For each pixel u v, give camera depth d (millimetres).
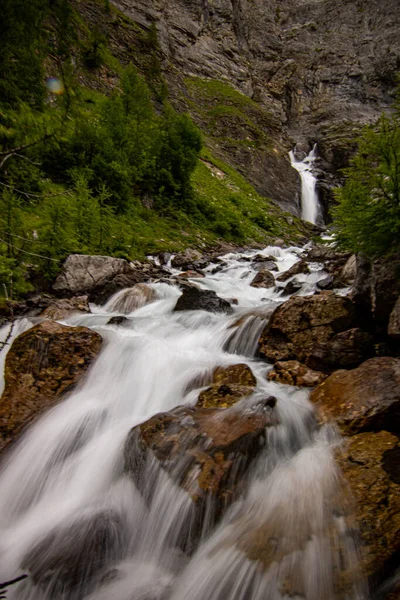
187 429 4570
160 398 6172
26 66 4855
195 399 5715
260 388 5863
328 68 62844
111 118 20156
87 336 7121
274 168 39844
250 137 43062
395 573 3109
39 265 11391
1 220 10898
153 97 40250
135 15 53562
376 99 58188
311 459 4273
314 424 4832
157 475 4277
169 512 4027
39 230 12547
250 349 7734
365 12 70125
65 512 4516
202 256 18578
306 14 73938
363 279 7164
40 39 5062
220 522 3832
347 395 5000
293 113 58312
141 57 44625
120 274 12672
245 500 3969
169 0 60750
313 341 6824
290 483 4023
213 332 8617
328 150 46594
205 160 34531
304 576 3143
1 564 4020
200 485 3965
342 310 7094
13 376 6387
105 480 4809
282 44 68938
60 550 3943
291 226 30047
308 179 42531
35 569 3799
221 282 14352
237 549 3494
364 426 4504
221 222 22984
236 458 4168
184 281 13484
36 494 4965
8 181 11539
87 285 11867
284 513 3711
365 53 63906
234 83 57844
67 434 5578
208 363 6793
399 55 60594
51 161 16812
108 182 17969
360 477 3828
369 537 3279
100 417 5809
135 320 9617
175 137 23250
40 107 4688
